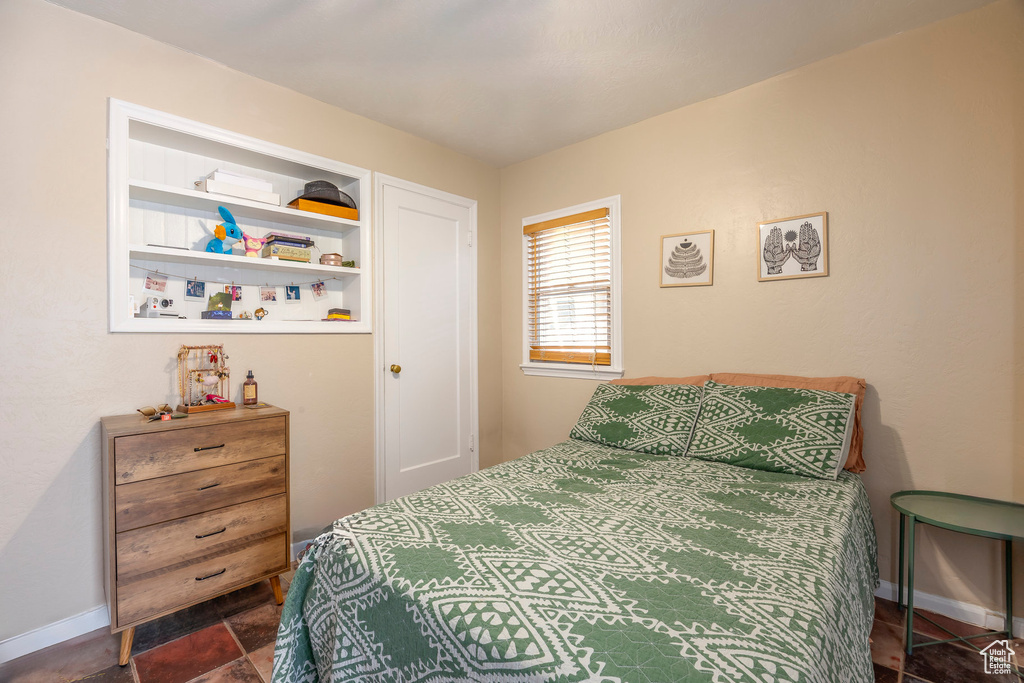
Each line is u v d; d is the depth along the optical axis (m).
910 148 2.00
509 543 1.26
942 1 1.82
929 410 1.97
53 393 1.83
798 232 2.29
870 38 2.06
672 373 2.74
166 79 2.08
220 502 1.90
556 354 3.31
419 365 3.09
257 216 2.49
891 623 1.90
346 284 2.86
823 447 1.89
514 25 1.96
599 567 1.13
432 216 3.17
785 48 2.13
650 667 0.78
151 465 1.74
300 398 2.54
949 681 1.57
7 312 1.74
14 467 1.75
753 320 2.44
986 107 1.84
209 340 2.22
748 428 2.08
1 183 1.72
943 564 1.96
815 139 2.24
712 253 2.57
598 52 2.15
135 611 1.70
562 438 3.29
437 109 2.70
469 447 3.41
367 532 1.33
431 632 0.97
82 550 1.88
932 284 1.96
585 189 3.12
